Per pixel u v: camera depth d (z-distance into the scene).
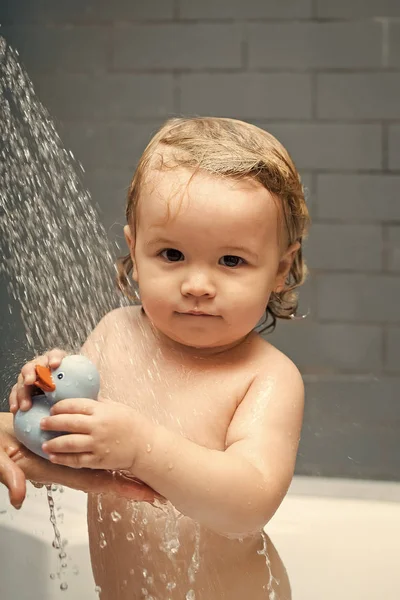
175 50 2.25
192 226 0.95
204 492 0.85
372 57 2.21
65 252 1.25
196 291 0.95
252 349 1.06
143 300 0.99
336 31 2.22
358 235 2.24
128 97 2.26
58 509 1.45
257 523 0.90
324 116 2.23
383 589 1.48
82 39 2.26
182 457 0.84
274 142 1.09
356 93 2.22
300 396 1.02
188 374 1.04
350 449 2.24
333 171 2.24
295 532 1.52
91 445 0.79
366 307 2.24
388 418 2.24
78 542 1.38
